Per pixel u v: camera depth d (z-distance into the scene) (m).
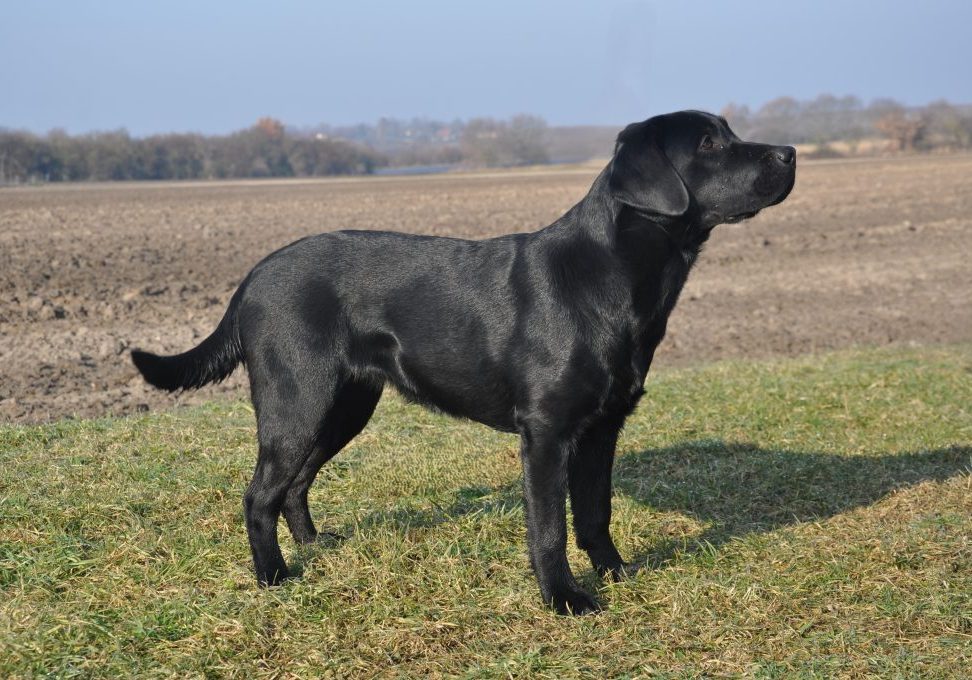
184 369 5.14
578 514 5.03
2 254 20.20
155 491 6.02
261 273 4.97
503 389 4.73
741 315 14.79
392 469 6.69
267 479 4.87
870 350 11.59
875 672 3.94
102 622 4.29
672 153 4.73
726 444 7.32
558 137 124.25
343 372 4.93
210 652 4.06
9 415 8.30
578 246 4.63
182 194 49.69
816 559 5.04
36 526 5.27
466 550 5.14
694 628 4.34
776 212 31.84
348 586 4.62
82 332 12.34
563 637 4.29
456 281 4.82
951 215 30.02
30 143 84.25
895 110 111.00
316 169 102.62
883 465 6.76
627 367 4.61
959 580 4.72
